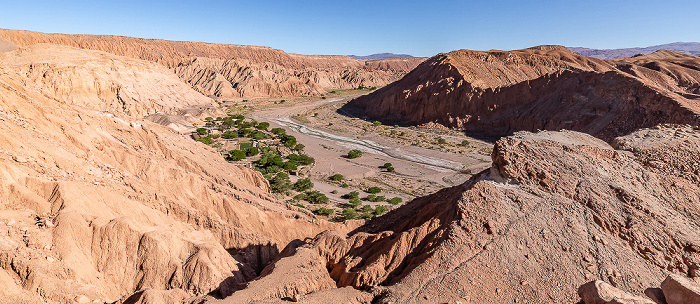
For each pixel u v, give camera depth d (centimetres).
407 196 5400
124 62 10175
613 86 7950
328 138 9469
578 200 2230
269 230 3173
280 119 11900
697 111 6212
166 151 3528
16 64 8512
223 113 11456
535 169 2408
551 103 9112
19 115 2627
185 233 2508
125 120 3622
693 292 1260
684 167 2517
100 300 1925
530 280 1836
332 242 2423
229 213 3092
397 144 8825
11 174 2234
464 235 2039
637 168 2530
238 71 18750
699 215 2225
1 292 1738
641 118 7006
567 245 1980
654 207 2183
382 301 1781
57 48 9606
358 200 4975
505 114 10025
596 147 2633
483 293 1789
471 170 6731
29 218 2134
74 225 2141
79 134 2894
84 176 2541
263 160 6594
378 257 2147
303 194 5166
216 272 2217
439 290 1809
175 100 10750
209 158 4116
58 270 1941
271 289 1930
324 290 1894
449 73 11856
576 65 13212
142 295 1845
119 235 2205
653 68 12269
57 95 8356
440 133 10106
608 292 1364
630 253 1953
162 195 2827
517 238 2012
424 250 2069
